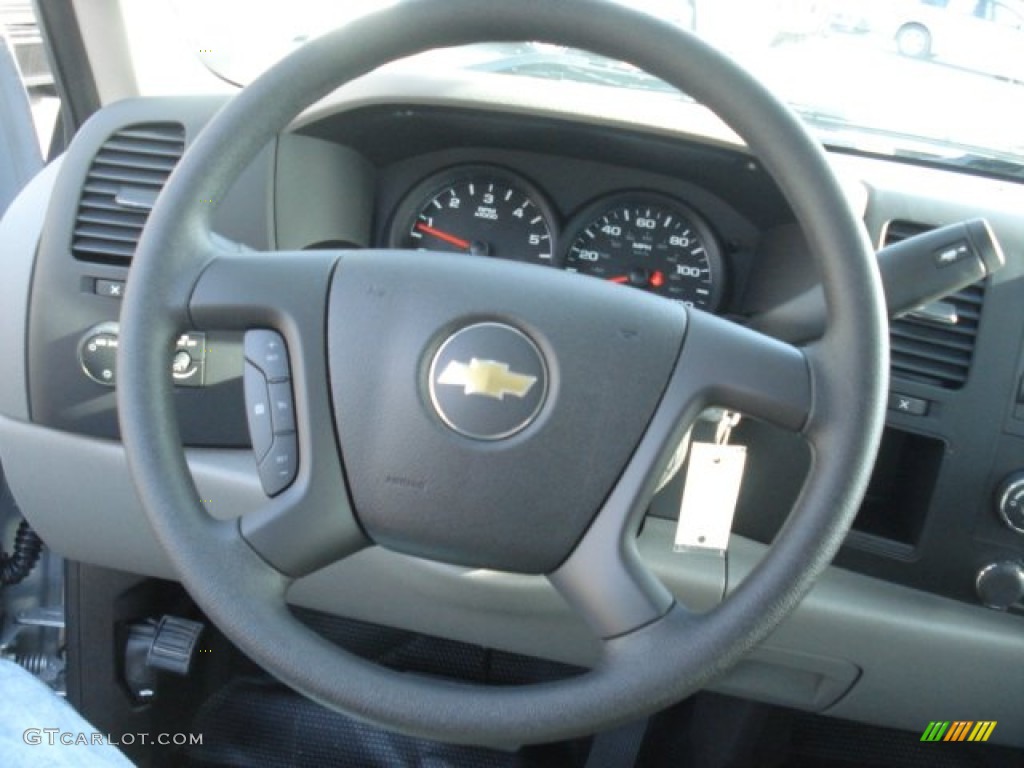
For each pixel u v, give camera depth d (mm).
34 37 1561
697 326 777
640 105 1211
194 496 778
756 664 1241
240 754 1548
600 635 756
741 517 1160
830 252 749
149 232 800
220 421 1220
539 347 773
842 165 1274
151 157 1229
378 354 785
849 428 725
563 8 775
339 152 1311
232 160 815
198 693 1571
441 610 1210
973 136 1291
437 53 1372
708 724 1515
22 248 1244
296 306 797
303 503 779
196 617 1579
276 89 807
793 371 750
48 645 1636
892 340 1081
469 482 767
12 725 1014
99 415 1238
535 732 699
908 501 1148
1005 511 1063
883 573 1138
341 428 784
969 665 1142
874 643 1145
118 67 1396
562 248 1362
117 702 1514
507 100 1203
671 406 768
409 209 1396
